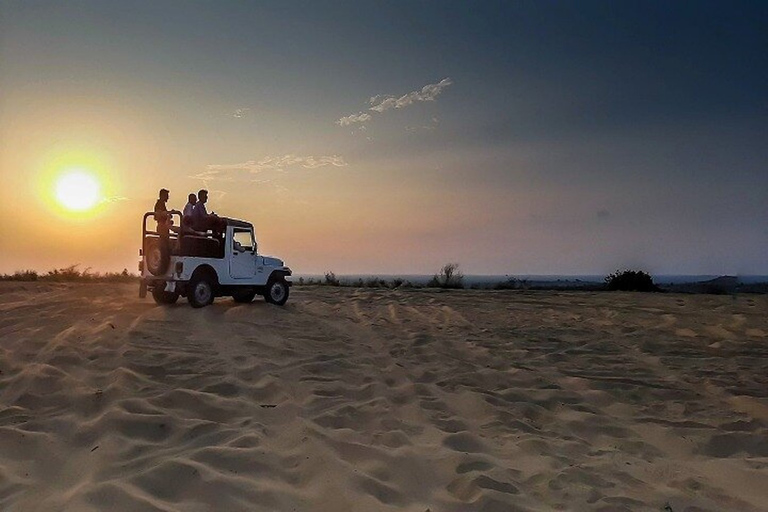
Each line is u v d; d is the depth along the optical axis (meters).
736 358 8.68
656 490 4.18
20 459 4.34
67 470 4.20
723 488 4.27
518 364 8.24
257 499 3.73
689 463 4.80
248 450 4.46
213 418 5.47
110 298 14.27
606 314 12.99
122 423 5.04
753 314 12.52
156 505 3.54
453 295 16.86
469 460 4.53
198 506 3.61
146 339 8.70
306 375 7.19
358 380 7.13
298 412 5.69
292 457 4.46
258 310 12.34
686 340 10.07
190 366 7.30
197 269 12.33
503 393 6.69
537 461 4.68
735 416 6.01
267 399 6.14
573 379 7.41
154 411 5.41
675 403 6.49
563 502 3.92
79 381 6.36
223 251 12.84
